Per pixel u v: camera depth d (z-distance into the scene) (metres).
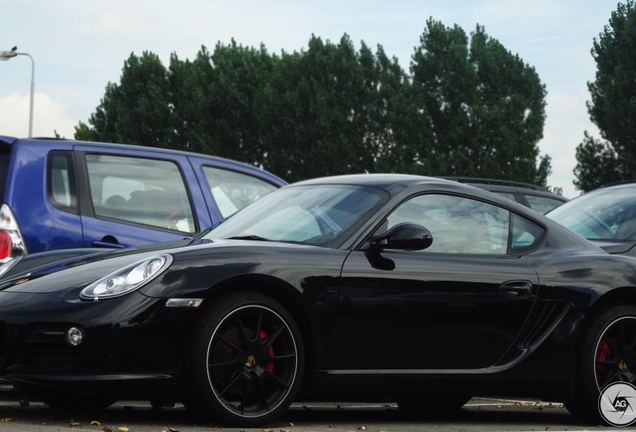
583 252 6.91
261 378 5.72
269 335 5.81
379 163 71.44
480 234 6.61
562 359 6.62
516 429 6.36
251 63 80.06
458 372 6.30
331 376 5.95
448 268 6.31
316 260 5.95
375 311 6.03
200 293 5.58
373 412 7.25
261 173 9.59
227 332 5.68
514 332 6.49
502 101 69.94
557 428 6.51
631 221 9.12
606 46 67.69
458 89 70.94
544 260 6.71
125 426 5.62
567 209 9.83
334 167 74.25
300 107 76.00
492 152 70.00
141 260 5.75
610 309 6.77
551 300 6.59
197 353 5.54
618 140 65.44
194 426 5.69
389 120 75.19
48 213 8.27
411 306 6.13
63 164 8.46
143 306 5.51
